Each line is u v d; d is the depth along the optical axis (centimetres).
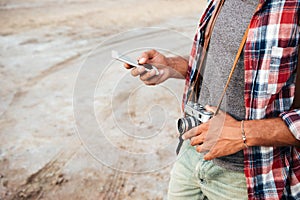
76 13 783
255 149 120
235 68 120
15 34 621
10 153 306
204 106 116
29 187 270
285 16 107
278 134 112
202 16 135
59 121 360
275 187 122
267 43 110
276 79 111
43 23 693
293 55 110
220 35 124
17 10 763
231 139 114
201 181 142
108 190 269
